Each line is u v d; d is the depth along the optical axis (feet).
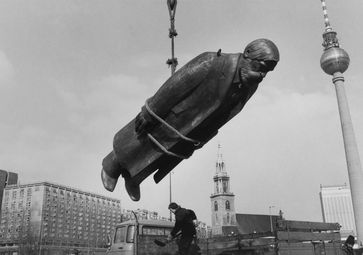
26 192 336.08
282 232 28.45
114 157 7.42
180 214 17.67
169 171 7.22
